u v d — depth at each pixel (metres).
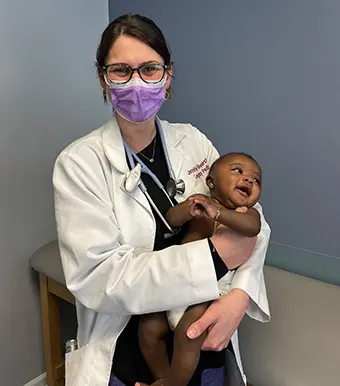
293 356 1.32
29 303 1.84
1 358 1.79
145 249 1.08
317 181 1.52
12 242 1.73
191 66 1.73
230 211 1.00
